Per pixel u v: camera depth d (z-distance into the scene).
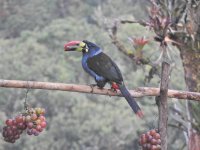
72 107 27.83
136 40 7.93
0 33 36.28
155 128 5.11
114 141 27.05
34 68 29.81
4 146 26.34
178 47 7.68
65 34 32.06
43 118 4.82
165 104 5.12
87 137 27.22
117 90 5.38
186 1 7.52
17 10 36.53
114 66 5.73
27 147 26.61
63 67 29.86
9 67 30.33
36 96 26.44
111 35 8.16
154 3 7.61
